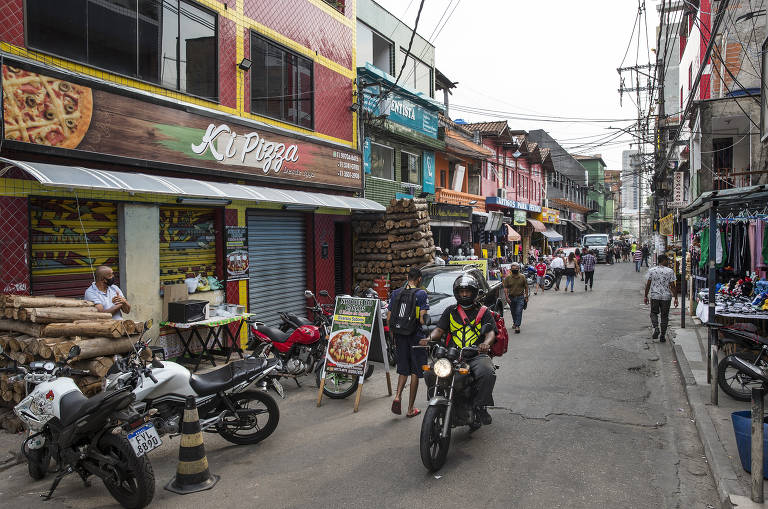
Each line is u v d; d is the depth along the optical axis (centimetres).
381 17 1727
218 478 478
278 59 1145
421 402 709
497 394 725
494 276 1867
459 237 2258
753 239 980
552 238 4000
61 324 572
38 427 460
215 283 971
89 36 759
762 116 1181
